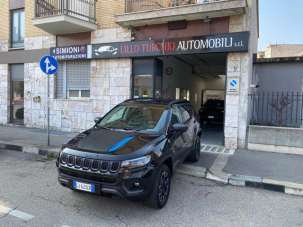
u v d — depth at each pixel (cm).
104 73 1068
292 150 811
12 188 511
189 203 470
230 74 867
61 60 1154
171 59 1261
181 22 929
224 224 396
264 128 841
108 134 475
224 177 594
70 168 418
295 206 473
